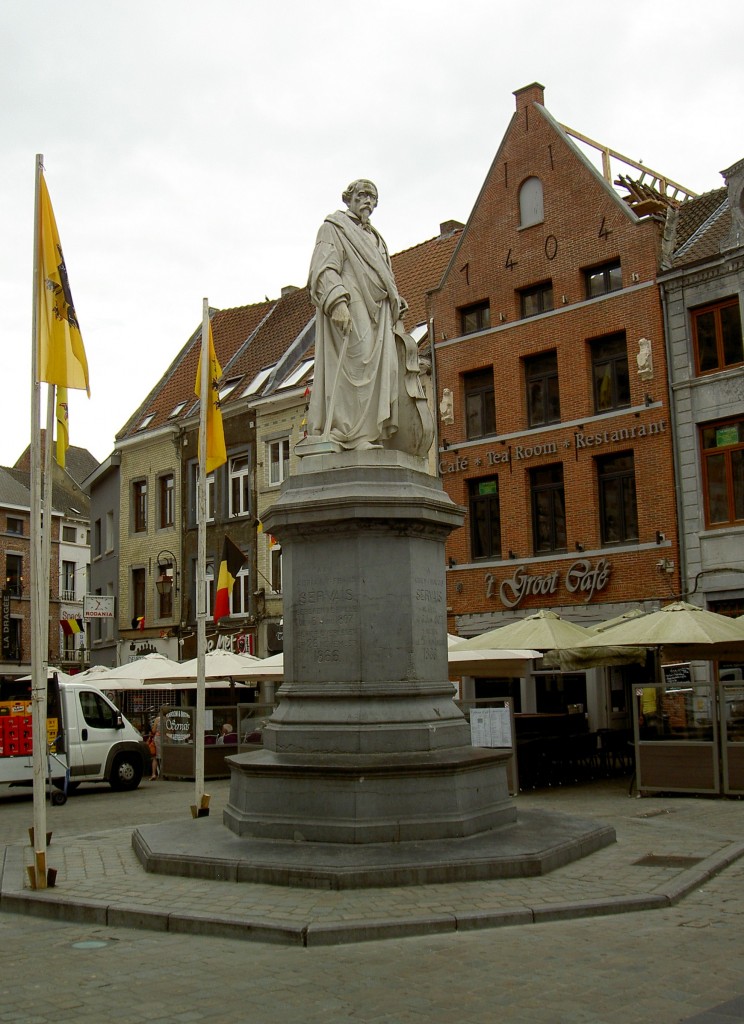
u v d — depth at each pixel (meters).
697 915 7.14
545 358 26.61
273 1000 5.49
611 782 18.05
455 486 27.75
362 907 7.07
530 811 10.67
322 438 10.12
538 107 26.77
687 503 23.27
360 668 9.24
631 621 16.72
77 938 7.02
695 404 23.34
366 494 9.44
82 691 19.80
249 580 33.31
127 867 9.00
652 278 24.16
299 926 6.61
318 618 9.48
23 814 16.22
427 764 8.66
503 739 16.22
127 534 39.19
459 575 27.39
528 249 26.73
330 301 10.24
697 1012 5.13
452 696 9.83
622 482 24.86
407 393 10.55
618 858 8.88
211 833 9.52
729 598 22.41
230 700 34.25
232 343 39.84
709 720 14.80
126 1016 5.30
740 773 14.43
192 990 5.71
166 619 37.03
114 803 17.64
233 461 34.53
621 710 25.27
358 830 8.43
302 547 9.66
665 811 13.20
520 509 26.33
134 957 6.44
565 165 26.12
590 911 7.11
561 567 25.33
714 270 23.12
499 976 5.79
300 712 9.32
